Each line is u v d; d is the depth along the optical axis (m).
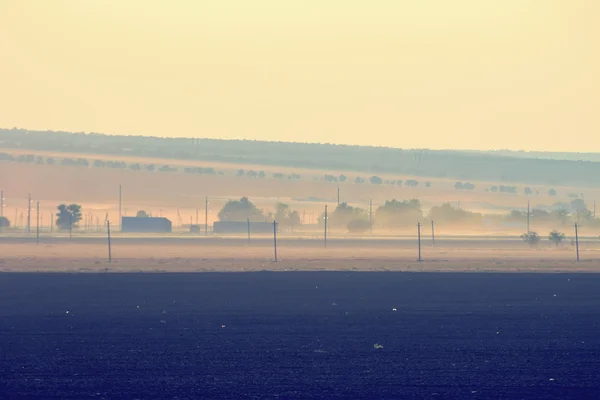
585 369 147.00
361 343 170.62
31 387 133.12
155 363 150.75
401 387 133.75
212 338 176.00
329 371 144.62
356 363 151.12
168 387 133.25
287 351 161.88
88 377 139.88
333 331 185.25
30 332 183.50
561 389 133.00
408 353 160.25
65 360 153.25
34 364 149.75
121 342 171.25
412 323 196.88
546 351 163.00
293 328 189.12
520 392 131.00
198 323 196.12
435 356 157.75
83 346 166.88
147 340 173.62
